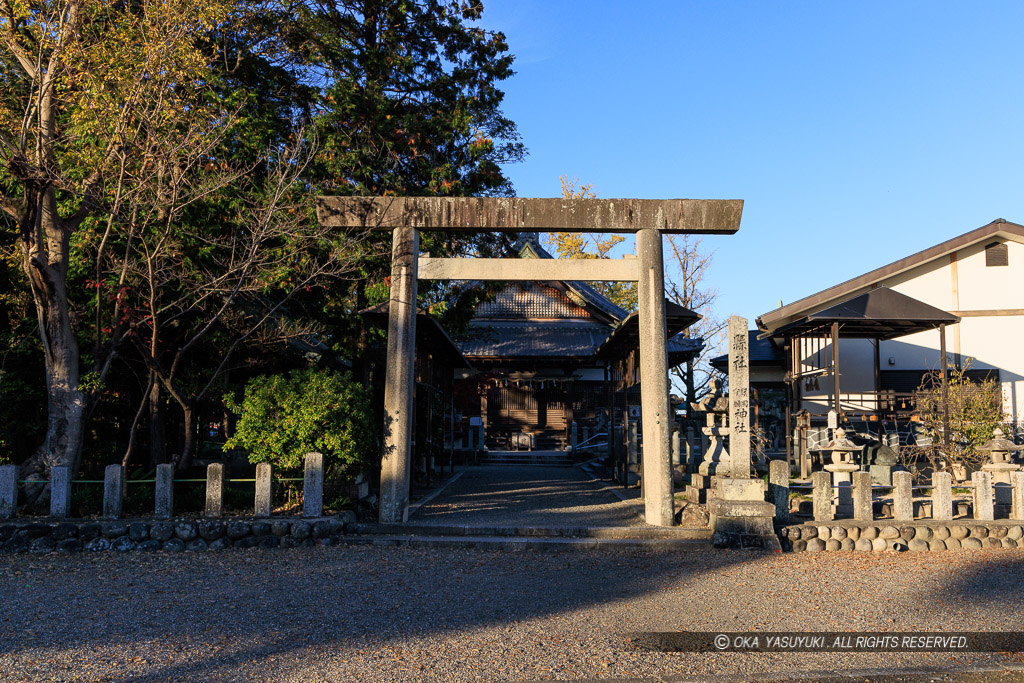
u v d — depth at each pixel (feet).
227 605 20.77
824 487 31.63
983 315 61.82
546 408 99.35
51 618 19.49
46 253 31.94
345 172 45.52
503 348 97.76
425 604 21.07
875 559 28.35
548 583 23.97
